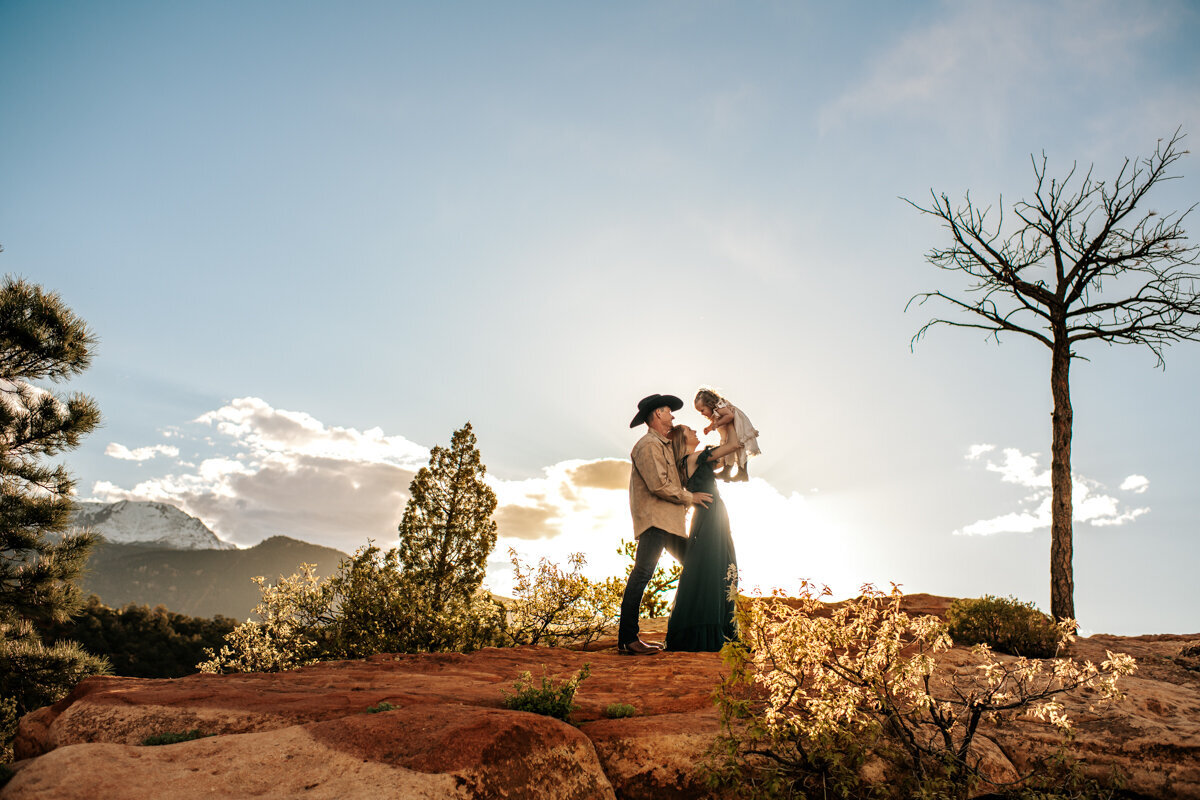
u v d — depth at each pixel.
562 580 10.46
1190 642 7.70
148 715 3.86
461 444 17.70
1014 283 12.10
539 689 4.27
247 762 3.08
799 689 3.79
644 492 7.47
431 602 12.30
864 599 4.01
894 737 3.96
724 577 7.08
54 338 18.45
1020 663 3.91
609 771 3.59
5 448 17.06
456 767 3.02
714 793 3.56
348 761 3.09
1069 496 10.72
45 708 4.29
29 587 16.48
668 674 5.55
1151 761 4.02
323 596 13.51
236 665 15.19
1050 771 4.04
